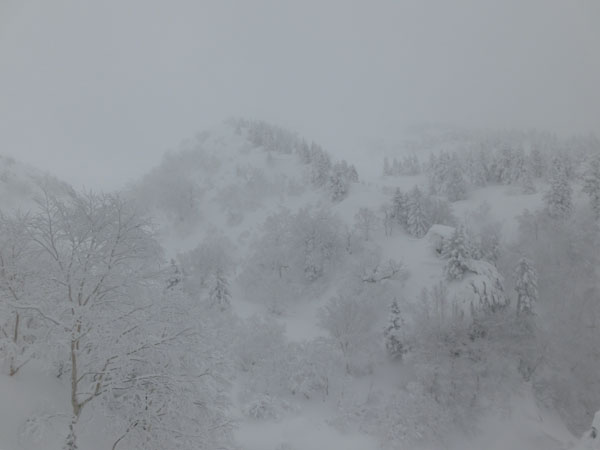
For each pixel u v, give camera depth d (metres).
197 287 51.28
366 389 37.94
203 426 9.83
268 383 36.25
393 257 58.03
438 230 55.03
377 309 46.84
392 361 41.28
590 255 56.84
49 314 8.61
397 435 31.44
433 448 31.47
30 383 9.45
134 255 9.76
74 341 8.64
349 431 32.62
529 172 87.50
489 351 37.22
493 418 34.25
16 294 9.13
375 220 66.56
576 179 84.75
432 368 35.44
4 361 9.49
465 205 84.62
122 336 8.80
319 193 83.94
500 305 43.03
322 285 57.97
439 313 40.00
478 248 54.22
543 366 39.44
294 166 98.88
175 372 9.32
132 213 10.05
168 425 8.95
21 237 9.19
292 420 32.66
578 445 26.81
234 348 38.56
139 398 9.16
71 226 9.13
